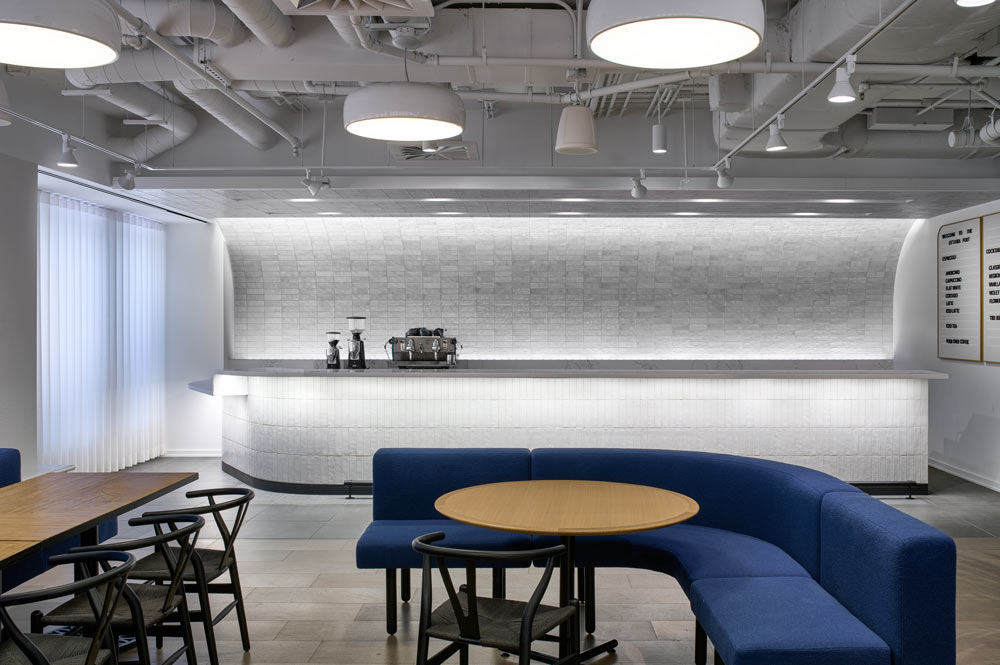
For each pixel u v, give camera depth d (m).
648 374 7.36
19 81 6.24
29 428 6.20
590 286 9.66
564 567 3.41
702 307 9.70
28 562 4.43
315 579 5.06
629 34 2.40
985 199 7.77
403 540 4.13
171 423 9.76
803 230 9.46
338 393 7.54
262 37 4.48
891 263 9.66
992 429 7.83
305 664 3.76
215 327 9.79
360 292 9.77
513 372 7.36
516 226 9.46
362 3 3.76
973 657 3.80
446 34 4.64
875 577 2.98
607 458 4.74
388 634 4.13
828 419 7.45
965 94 6.10
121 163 7.47
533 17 4.65
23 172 6.17
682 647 3.98
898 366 9.71
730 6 2.04
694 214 8.98
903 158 7.52
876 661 2.81
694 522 4.61
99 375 8.38
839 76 3.99
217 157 7.67
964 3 2.93
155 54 4.90
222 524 3.85
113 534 4.93
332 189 7.41
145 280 9.30
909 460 7.46
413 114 3.48
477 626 2.94
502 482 4.41
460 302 9.73
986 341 7.89
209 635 3.62
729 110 5.91
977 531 6.19
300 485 7.60
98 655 2.79
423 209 8.62
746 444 7.45
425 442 7.48
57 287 7.60
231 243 9.73
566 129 5.00
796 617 3.07
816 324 9.73
